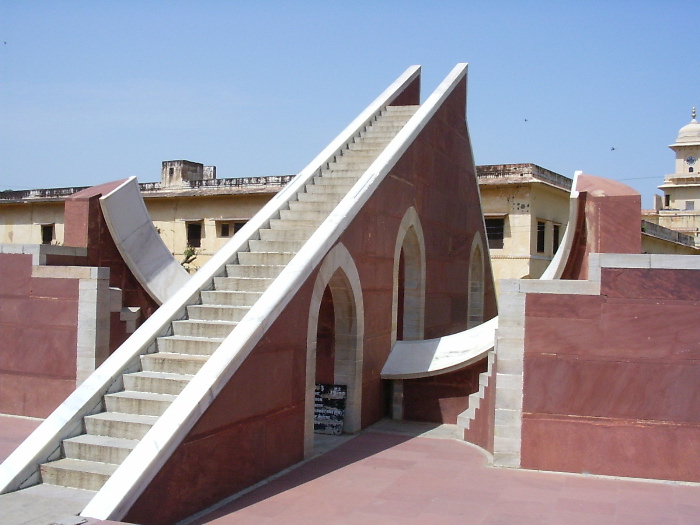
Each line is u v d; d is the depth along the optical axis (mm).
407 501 7438
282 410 8578
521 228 24484
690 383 8406
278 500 7367
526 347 8867
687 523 6902
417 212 13461
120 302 11258
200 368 7961
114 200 12070
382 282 11812
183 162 28938
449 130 15492
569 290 8766
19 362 11180
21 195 30688
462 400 11516
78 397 7738
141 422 7340
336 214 10195
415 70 17156
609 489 8031
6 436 9758
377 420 11750
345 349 10844
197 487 6906
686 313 8445
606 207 8969
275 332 8328
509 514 7082
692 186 49406
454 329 16047
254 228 10859
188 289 9453
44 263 11094
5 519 6023
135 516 6105
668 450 8445
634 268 8594
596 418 8648
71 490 6801
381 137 14039
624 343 8594
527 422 8836
